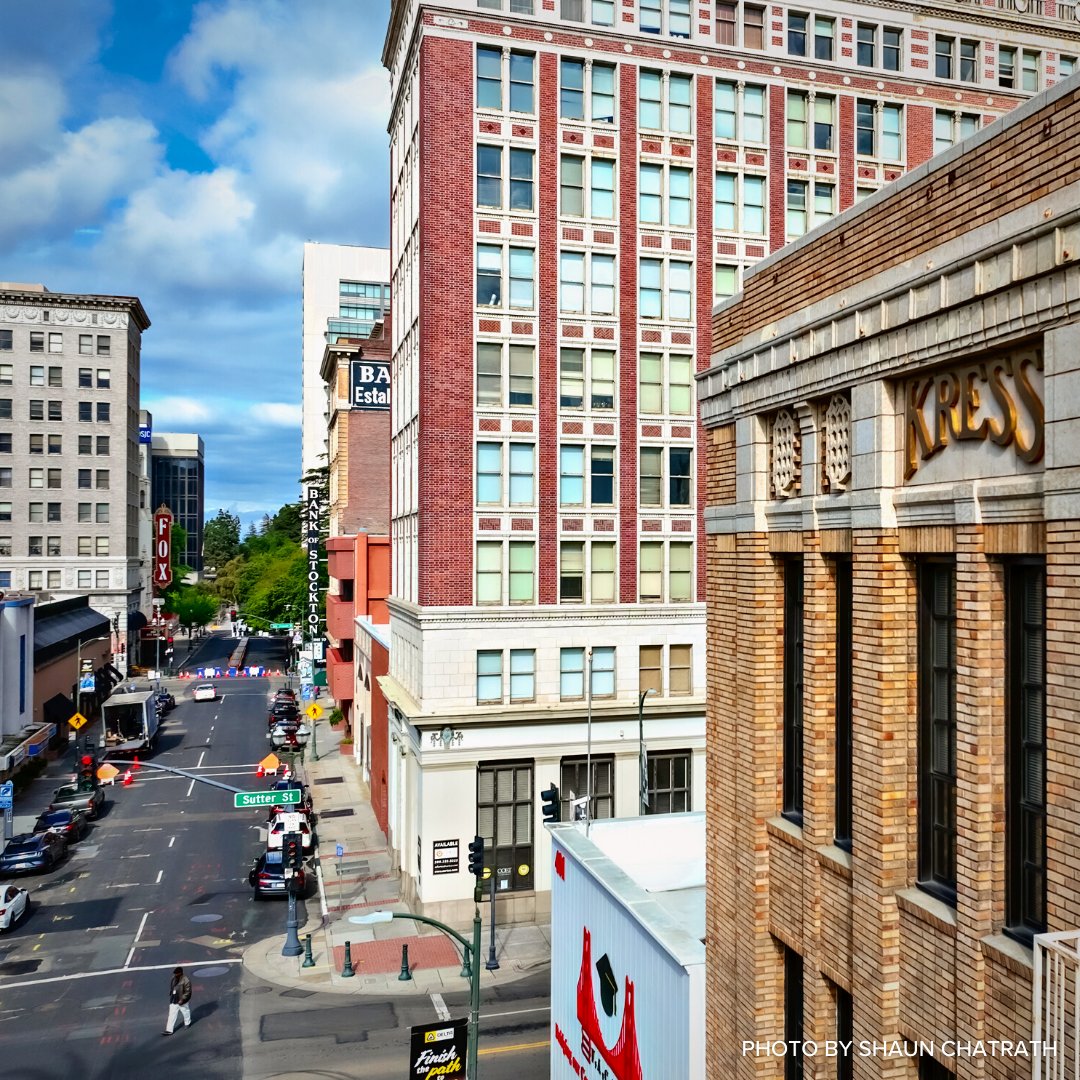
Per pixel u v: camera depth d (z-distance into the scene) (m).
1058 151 6.57
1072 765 6.40
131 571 98.81
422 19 32.50
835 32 37.84
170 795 48.59
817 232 9.99
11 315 91.94
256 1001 25.12
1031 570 7.26
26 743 48.47
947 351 7.70
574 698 33.34
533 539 33.28
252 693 85.00
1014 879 7.30
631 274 34.41
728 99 36.16
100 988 25.80
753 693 10.99
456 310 32.59
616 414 34.25
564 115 34.00
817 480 9.98
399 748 36.25
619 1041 13.45
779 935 10.47
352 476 65.50
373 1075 21.14
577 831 17.08
